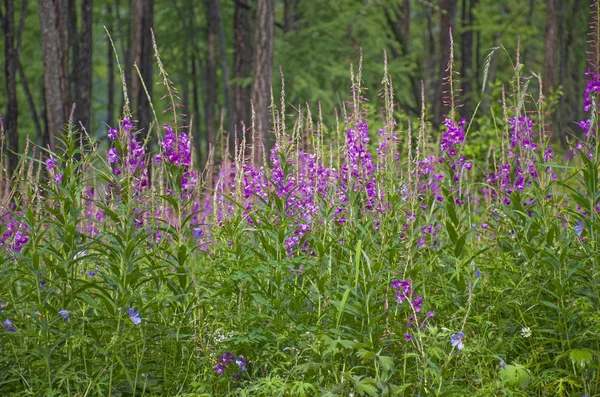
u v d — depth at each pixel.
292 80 21.75
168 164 5.66
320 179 6.57
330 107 21.33
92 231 6.82
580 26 34.16
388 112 6.45
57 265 5.20
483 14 28.16
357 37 24.34
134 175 5.42
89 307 5.78
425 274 5.94
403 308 5.63
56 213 5.29
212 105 26.45
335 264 5.99
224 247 6.13
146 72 19.00
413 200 5.90
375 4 24.73
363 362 5.18
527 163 6.71
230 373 5.54
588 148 5.95
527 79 6.80
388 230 5.90
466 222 7.56
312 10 25.12
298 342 5.47
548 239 5.81
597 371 5.34
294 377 5.26
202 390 5.27
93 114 32.44
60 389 5.37
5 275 5.33
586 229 5.91
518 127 6.87
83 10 18.06
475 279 5.77
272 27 17.33
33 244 5.36
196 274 5.71
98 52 35.69
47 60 13.91
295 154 6.73
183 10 29.55
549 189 6.61
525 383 5.20
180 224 5.53
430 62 34.22
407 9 30.41
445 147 6.69
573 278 5.76
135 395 5.43
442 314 5.86
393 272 5.39
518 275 6.02
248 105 25.47
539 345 5.76
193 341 5.52
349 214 6.20
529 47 33.12
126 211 5.35
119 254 5.34
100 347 5.27
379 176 6.18
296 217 6.45
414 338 5.23
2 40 26.91
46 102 14.30
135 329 5.36
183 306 5.55
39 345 5.44
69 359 5.26
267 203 6.11
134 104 18.89
